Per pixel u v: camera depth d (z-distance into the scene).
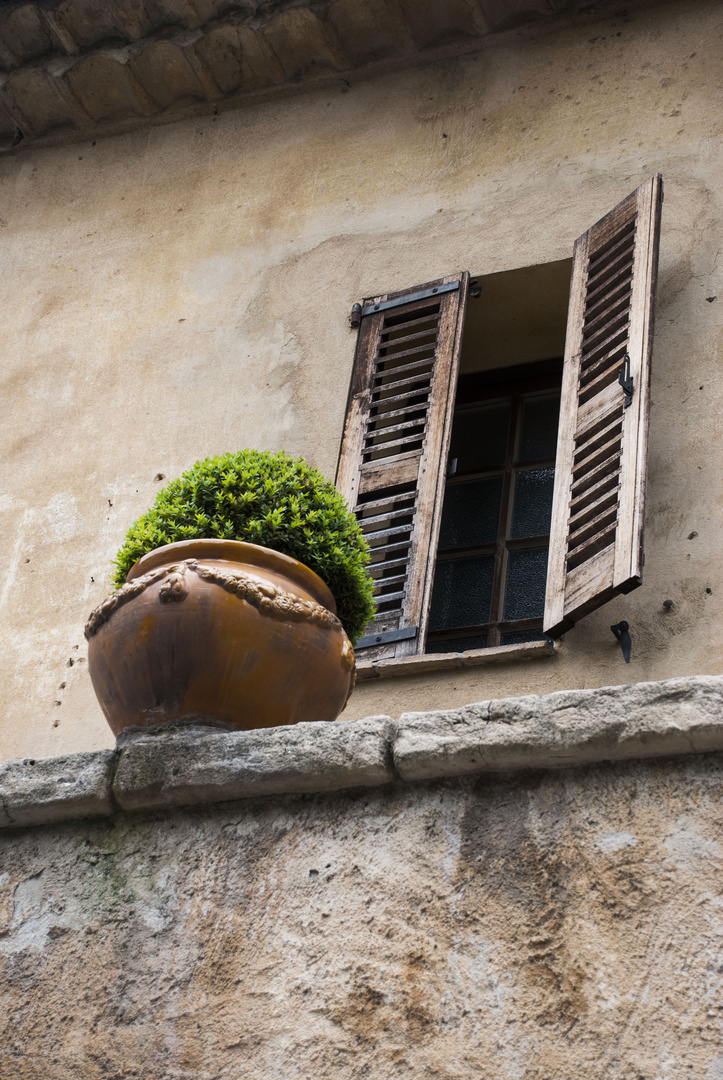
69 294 6.66
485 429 5.99
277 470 3.65
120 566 3.53
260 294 6.23
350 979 2.55
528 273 5.73
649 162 5.77
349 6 6.53
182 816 2.89
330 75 6.85
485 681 4.63
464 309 5.61
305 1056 2.48
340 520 3.62
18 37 7.04
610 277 5.27
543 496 5.63
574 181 5.89
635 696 2.63
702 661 4.39
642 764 2.62
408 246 6.05
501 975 2.46
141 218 6.82
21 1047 2.67
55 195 7.14
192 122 7.09
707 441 4.89
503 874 2.58
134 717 3.07
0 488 6.03
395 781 2.78
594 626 4.61
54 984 2.74
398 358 5.84
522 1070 2.34
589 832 2.57
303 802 2.82
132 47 6.92
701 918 2.40
